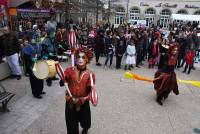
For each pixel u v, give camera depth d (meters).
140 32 15.54
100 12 31.20
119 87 8.80
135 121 6.12
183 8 45.78
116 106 6.99
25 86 8.19
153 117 6.42
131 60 11.63
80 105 4.70
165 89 7.22
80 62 4.55
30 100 7.05
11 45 8.66
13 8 11.30
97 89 8.39
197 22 29.81
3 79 8.78
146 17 47.19
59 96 7.48
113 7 36.09
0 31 9.48
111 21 43.06
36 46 8.12
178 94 7.96
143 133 5.56
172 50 7.14
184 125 6.09
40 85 7.13
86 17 27.59
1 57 8.96
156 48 12.38
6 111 6.24
